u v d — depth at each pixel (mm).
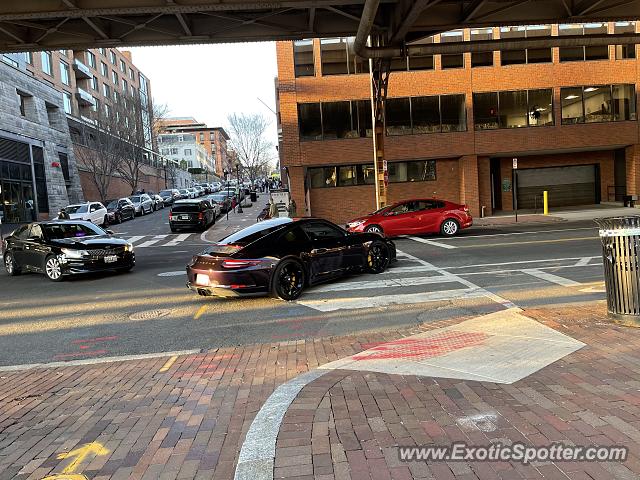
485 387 4195
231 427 4008
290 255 8992
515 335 5758
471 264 11805
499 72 27078
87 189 46219
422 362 5027
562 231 18281
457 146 27125
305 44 26547
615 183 30312
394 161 27438
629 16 17922
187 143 127625
